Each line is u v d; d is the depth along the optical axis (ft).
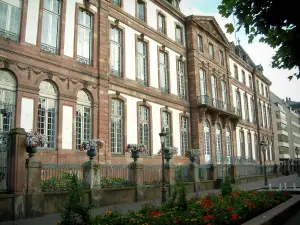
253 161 131.34
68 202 22.25
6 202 33.32
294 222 31.63
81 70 59.26
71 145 55.26
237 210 28.32
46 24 55.11
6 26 48.67
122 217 24.81
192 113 93.66
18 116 47.60
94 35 63.82
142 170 53.06
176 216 26.05
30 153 36.81
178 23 95.71
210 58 107.34
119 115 68.64
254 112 152.76
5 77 47.60
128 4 75.56
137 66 75.41
